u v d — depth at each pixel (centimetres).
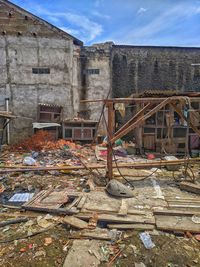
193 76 1667
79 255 340
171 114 1055
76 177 724
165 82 1650
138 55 1627
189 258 337
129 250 351
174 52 1650
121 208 467
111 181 571
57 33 1465
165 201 522
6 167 805
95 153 1066
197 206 493
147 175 726
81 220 430
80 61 1545
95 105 1552
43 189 621
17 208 503
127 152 1116
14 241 379
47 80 1458
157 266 324
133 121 666
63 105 1480
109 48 1572
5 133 1387
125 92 1623
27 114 1434
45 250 356
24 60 1427
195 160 836
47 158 975
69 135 1327
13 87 1416
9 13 1402
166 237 383
